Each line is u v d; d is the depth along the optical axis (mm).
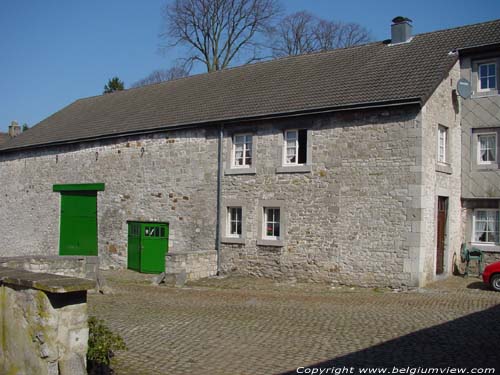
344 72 17062
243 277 16656
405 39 17469
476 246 15836
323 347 8156
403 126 14117
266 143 16562
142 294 13656
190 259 16312
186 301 12508
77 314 5906
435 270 14734
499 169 15562
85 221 21734
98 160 21375
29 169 24500
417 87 14102
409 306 11492
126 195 20234
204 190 17984
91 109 25391
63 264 13938
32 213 24109
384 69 16078
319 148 15477
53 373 5699
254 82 19562
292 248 15789
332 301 12383
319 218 15359
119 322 10070
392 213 14156
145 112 21312
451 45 16062
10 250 25188
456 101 15969
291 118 16016
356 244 14664
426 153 14109
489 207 15891
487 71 15844
